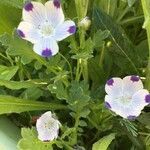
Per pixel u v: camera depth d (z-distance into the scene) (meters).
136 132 0.12
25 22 0.11
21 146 0.11
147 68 0.12
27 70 0.13
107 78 0.13
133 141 0.12
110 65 0.13
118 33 0.12
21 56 0.12
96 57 0.13
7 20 0.13
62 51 0.13
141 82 0.11
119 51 0.12
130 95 0.11
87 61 0.12
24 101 0.12
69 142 0.12
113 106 0.11
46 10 0.11
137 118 0.12
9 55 0.12
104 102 0.11
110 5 0.13
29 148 0.11
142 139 0.12
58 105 0.12
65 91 0.11
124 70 0.13
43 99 0.13
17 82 0.12
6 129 0.12
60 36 0.11
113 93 0.11
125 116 0.11
